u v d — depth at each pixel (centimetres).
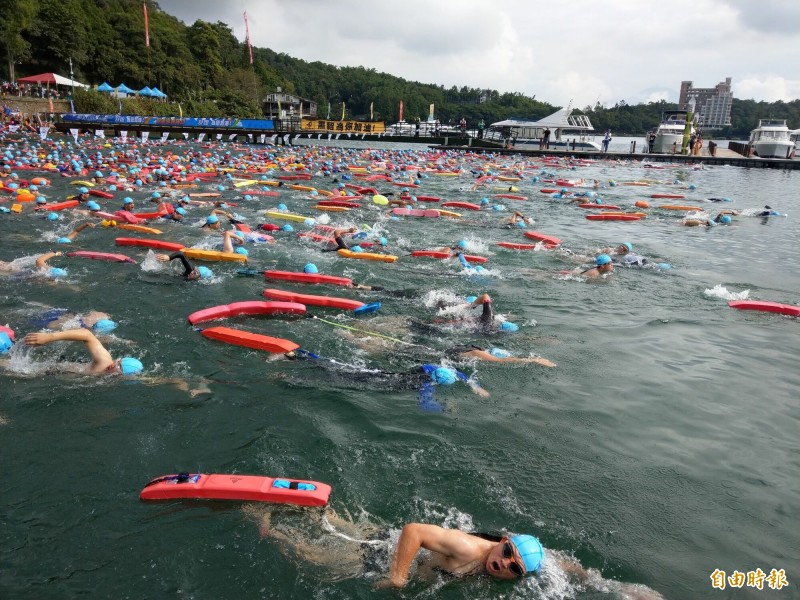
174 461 505
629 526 441
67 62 6519
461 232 1616
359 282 1091
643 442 560
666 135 5500
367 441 547
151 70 7438
